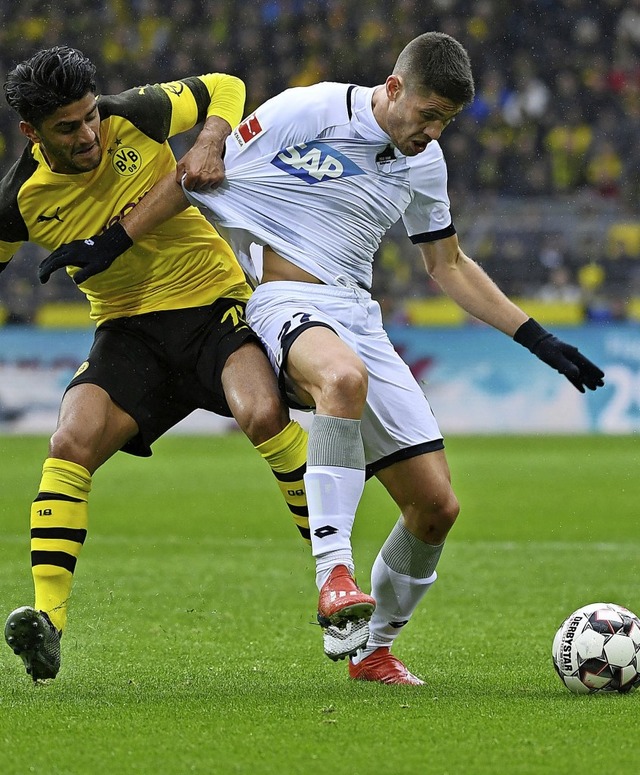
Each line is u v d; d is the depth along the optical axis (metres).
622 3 91.75
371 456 16.00
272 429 15.65
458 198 84.19
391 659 16.27
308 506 14.38
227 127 16.86
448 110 15.20
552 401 70.81
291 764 11.05
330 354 14.63
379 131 15.76
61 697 14.52
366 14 91.69
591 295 78.06
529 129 89.00
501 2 92.06
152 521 39.66
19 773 10.82
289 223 16.08
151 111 16.81
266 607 23.62
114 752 11.51
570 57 91.31
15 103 15.37
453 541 35.09
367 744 11.79
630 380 70.31
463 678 16.45
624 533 36.78
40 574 15.58
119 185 16.66
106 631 20.75
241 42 90.62
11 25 89.75
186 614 22.70
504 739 12.02
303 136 15.94
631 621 14.91
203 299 17.14
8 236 16.94
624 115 89.69
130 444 17.06
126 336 16.98
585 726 12.63
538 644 19.62
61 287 75.56
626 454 61.09
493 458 59.69
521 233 81.38
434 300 78.00
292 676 16.61
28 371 72.12
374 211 16.16
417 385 16.31
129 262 16.94
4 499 44.94
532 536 36.19
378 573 16.33
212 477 53.84
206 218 16.98
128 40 90.19
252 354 16.25
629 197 85.94
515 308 17.30
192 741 11.92
